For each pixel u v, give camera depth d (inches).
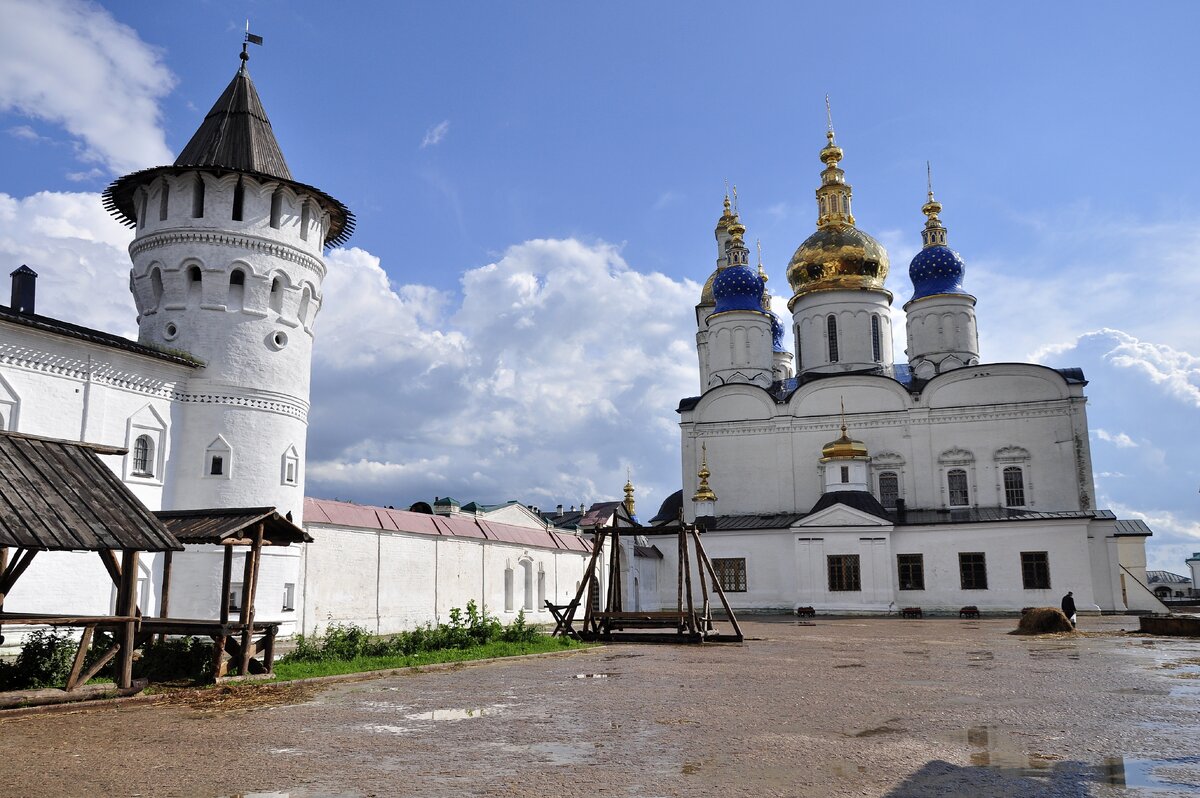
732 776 329.1
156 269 1043.3
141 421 950.4
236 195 1067.3
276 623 657.6
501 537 1453.0
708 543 2059.5
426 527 1267.2
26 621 508.7
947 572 1878.7
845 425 2126.0
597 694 565.3
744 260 2469.2
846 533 1905.8
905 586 1899.6
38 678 554.9
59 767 350.3
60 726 445.7
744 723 446.6
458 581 1320.1
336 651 762.8
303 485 1088.8
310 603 1045.8
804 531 1935.3
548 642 962.1
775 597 1989.4
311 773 337.4
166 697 545.3
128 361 938.1
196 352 1022.4
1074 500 1975.9
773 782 319.3
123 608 553.6
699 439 2260.1
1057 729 422.6
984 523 1867.6
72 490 554.9
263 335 1058.7
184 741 403.2
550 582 1611.7
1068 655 852.6
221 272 1036.5
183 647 635.5
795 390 2219.5
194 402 1013.2
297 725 445.1
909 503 2084.2
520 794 305.1
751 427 2225.6
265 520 659.4
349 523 1119.0
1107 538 1873.8
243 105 1109.1
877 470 2118.6
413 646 838.5
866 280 2367.1
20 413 831.7
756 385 2237.9
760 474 2199.8
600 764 350.6
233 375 1030.4
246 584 645.3
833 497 1953.7
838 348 2333.9
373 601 1147.3
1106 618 1669.5
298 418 1094.4
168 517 675.4
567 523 2202.3
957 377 2102.6
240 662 628.4
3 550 586.9
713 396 2261.3
